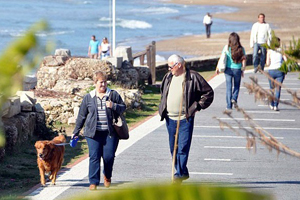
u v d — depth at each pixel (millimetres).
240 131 43656
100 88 26828
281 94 61438
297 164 33594
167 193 3721
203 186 3859
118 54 68250
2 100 2855
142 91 64062
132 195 3719
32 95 42219
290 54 14406
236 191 3873
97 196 3805
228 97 51375
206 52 152250
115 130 26891
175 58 27203
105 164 27234
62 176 30797
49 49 2824
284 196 26516
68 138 41906
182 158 27250
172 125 27438
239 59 50281
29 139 39688
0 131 3314
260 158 35031
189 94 27031
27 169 32781
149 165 32906
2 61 2779
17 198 4461
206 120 47906
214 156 35375
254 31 73062
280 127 45281
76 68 59000
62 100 46906
